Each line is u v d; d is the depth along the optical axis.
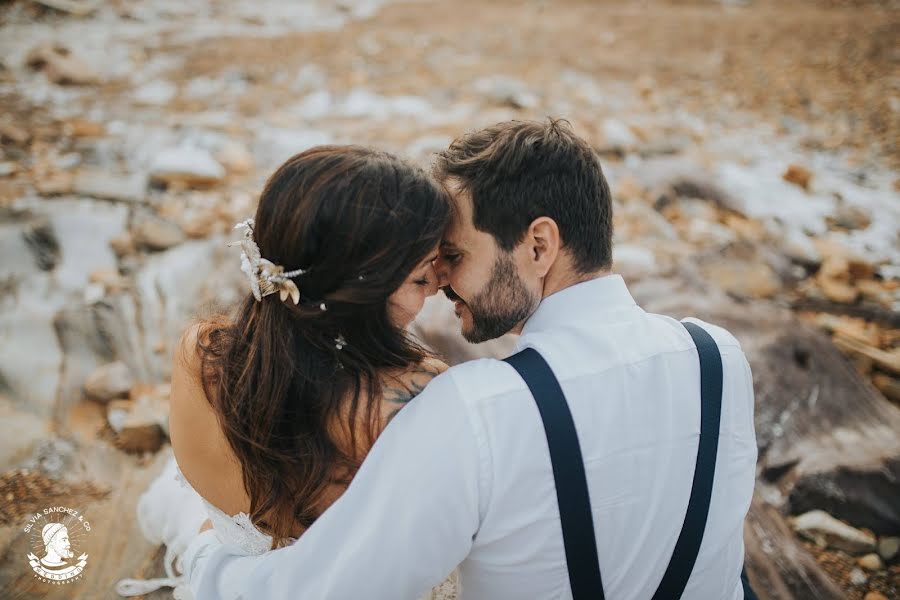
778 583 1.92
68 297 2.85
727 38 7.79
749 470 1.19
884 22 8.19
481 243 1.21
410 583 1.06
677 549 1.11
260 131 4.65
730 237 3.73
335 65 6.30
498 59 6.78
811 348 2.64
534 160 1.16
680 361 1.13
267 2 8.66
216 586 1.33
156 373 2.62
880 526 2.22
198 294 2.96
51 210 3.29
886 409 2.53
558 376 1.06
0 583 1.85
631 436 1.06
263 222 1.13
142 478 2.25
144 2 7.85
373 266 1.10
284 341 1.17
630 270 3.06
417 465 1.02
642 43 7.58
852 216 4.05
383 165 1.10
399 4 9.15
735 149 4.96
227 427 1.24
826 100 6.00
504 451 1.01
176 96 5.27
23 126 4.32
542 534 1.05
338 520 1.06
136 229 3.29
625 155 4.52
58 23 6.80
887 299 3.33
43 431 2.34
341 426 1.19
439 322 2.44
